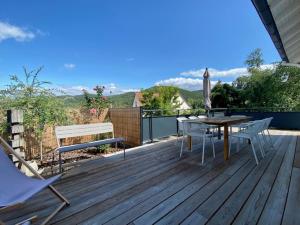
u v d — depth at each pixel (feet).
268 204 7.13
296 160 12.14
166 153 14.60
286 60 16.42
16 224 6.22
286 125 26.50
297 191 8.05
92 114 20.36
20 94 13.83
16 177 6.78
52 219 6.57
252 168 10.89
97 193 8.36
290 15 8.82
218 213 6.68
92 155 16.01
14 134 10.35
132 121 19.22
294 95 37.70
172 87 44.75
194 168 11.12
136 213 6.81
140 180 9.62
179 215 6.63
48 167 12.41
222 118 15.35
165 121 21.90
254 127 12.28
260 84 39.47
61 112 15.38
